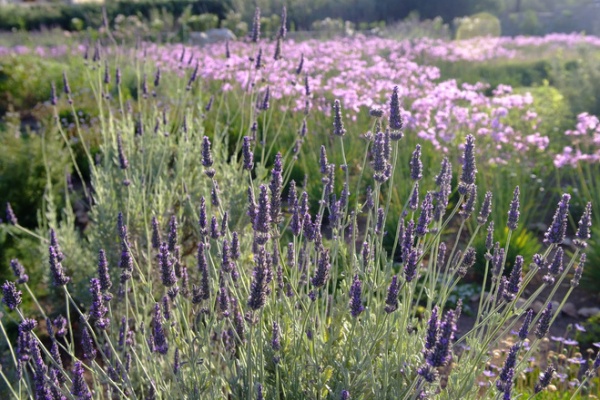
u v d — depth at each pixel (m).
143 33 16.05
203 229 2.48
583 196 5.88
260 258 1.99
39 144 5.85
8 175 5.57
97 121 8.10
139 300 3.76
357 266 2.51
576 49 14.53
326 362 2.49
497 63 14.18
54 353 2.39
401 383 2.40
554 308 4.59
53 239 2.46
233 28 21.53
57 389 2.18
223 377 2.49
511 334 3.96
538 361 3.77
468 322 4.39
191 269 3.93
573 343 3.60
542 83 12.58
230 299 2.63
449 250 5.20
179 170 4.65
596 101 8.59
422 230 2.35
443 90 6.76
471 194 2.60
